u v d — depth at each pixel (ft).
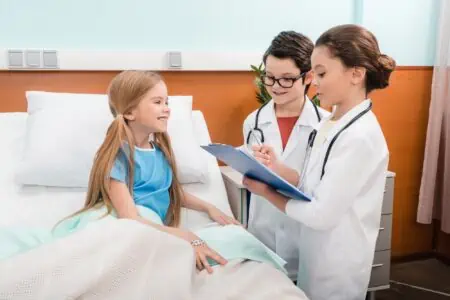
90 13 6.52
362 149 3.61
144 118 4.55
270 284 3.50
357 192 3.67
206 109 7.20
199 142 6.28
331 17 7.73
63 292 2.81
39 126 5.52
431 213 8.30
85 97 5.92
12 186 5.28
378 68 3.71
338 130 3.80
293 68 4.75
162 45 6.92
